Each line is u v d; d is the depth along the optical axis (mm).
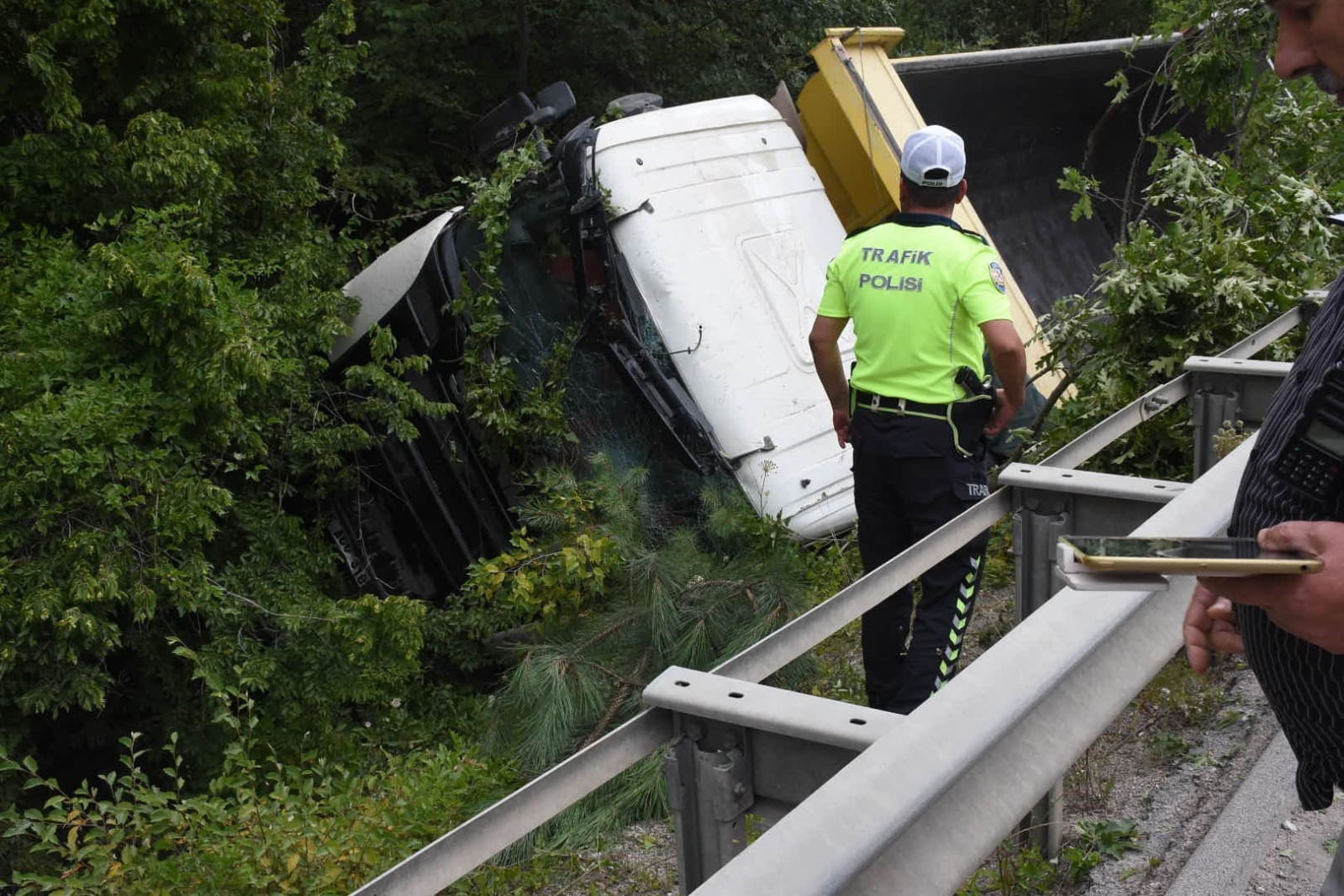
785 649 1883
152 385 5988
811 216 7578
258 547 6637
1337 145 6664
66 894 3367
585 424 6992
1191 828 2572
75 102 6453
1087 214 6477
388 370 7383
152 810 3725
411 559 7578
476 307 6875
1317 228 5434
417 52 13031
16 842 5113
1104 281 5348
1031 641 1444
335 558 7219
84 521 5441
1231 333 5051
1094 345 5578
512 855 3926
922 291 3922
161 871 3447
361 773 5516
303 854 3510
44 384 5664
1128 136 12023
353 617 6254
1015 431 5754
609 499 6062
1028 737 1347
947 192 4016
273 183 7836
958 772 1210
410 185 12602
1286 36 1188
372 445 7055
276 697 6109
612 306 6824
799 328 7113
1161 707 3160
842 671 4914
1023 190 11352
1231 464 2090
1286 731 1485
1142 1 17547
